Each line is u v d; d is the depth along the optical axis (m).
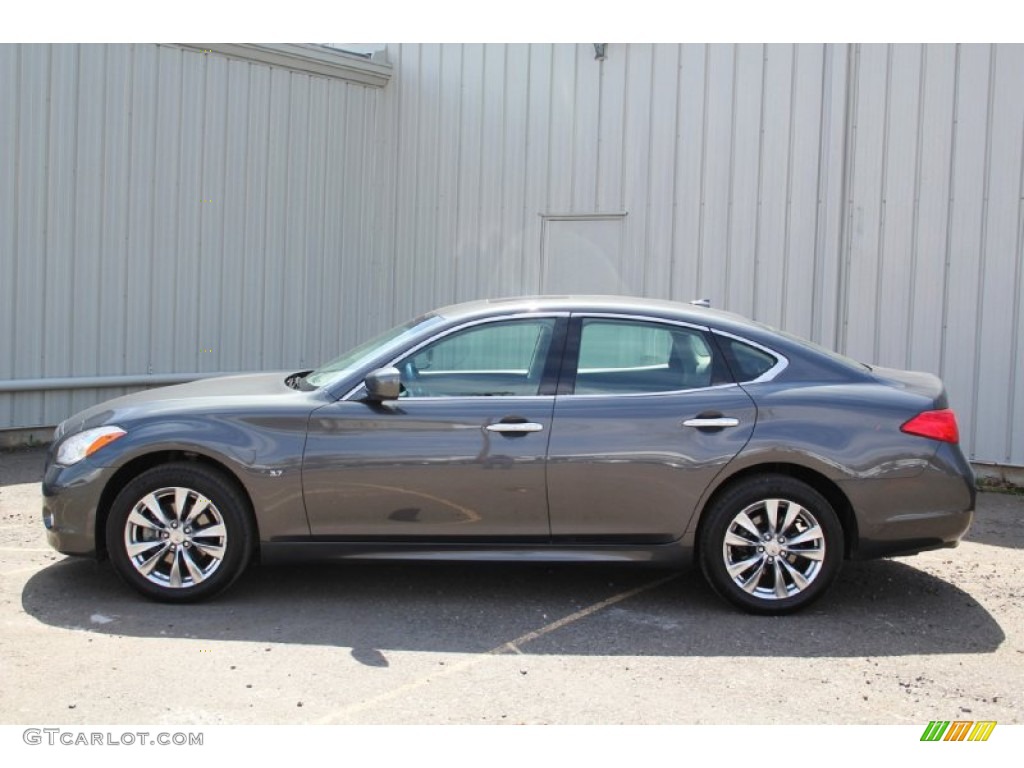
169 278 10.42
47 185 9.52
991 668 4.72
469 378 5.35
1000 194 8.61
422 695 4.29
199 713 4.08
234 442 5.21
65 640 4.84
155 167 10.24
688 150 10.05
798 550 5.26
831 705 4.27
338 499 5.23
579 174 10.67
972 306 8.77
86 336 9.87
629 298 5.71
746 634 5.09
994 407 8.71
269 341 11.24
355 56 11.47
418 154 11.72
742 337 5.41
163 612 5.25
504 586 5.82
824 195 9.39
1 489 8.00
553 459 5.20
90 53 9.70
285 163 11.21
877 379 5.41
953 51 8.77
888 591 5.86
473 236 11.38
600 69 10.48
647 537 5.27
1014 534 7.27
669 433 5.20
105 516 5.37
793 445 5.18
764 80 9.63
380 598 5.57
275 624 5.12
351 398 5.30
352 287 11.91
